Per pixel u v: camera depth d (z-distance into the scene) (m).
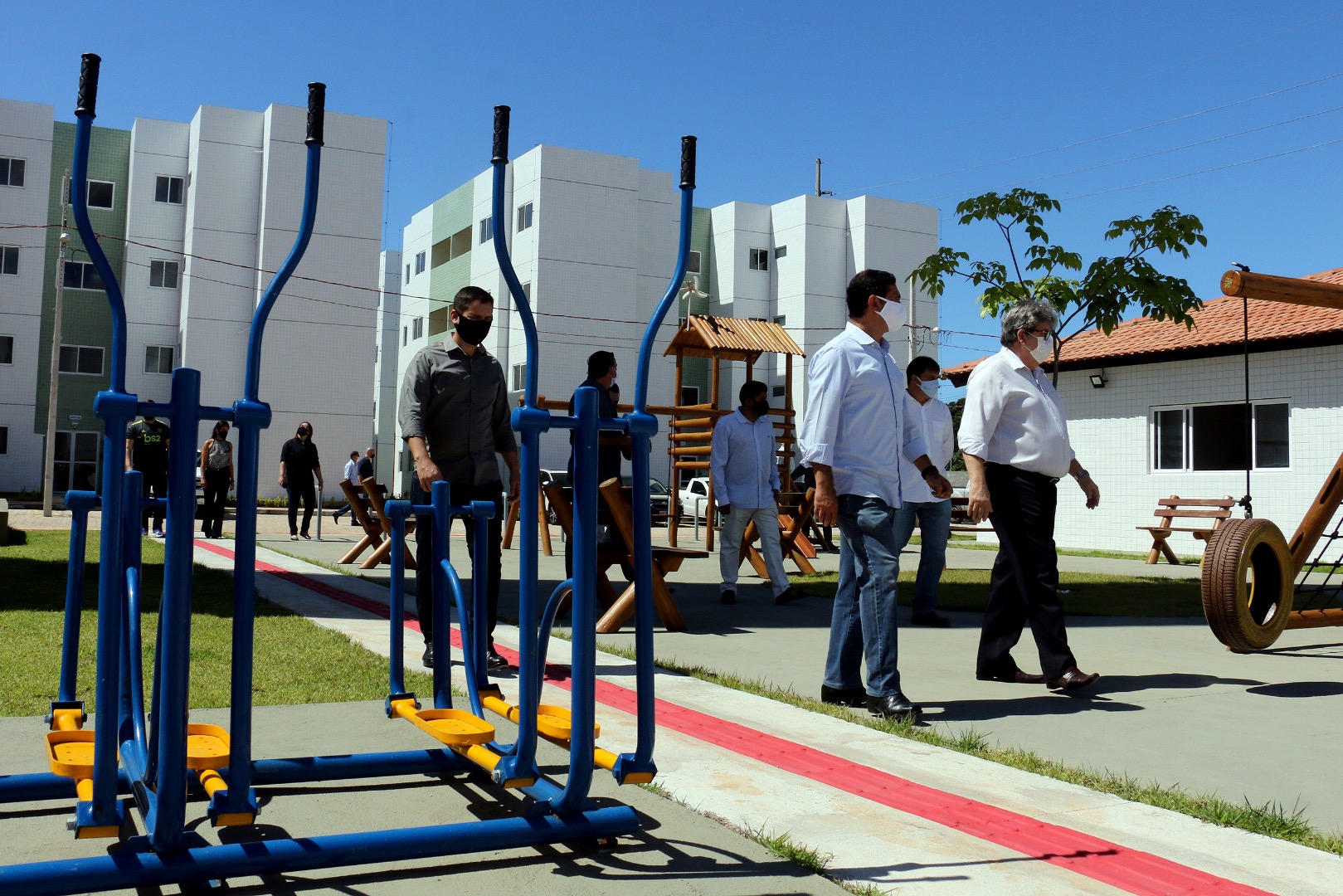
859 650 5.05
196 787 3.29
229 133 39.38
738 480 9.14
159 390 39.72
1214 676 5.95
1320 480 16.30
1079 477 5.65
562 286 40.38
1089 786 3.68
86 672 5.18
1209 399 17.97
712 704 4.92
